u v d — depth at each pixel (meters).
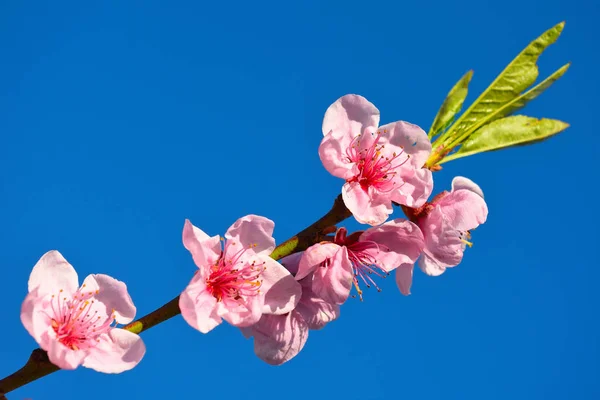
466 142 0.61
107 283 0.59
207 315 0.59
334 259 0.60
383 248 0.60
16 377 0.58
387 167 0.61
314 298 0.61
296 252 0.60
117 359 0.58
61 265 0.59
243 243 0.60
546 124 0.61
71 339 0.58
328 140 0.60
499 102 0.61
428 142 0.61
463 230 0.61
